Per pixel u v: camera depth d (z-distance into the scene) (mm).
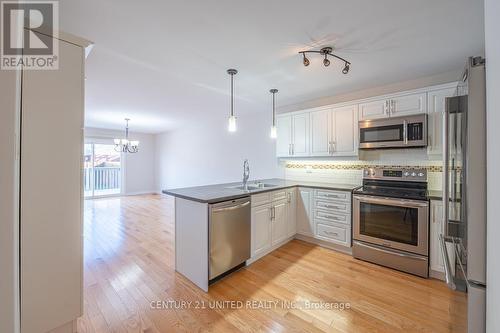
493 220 836
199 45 2025
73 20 1660
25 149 1302
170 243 3184
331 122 3219
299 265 2547
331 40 1938
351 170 3355
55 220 1419
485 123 1000
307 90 3287
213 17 1631
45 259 1387
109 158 7418
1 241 684
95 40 1941
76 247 1507
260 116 4629
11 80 712
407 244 2369
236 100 3838
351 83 2988
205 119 5535
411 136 2559
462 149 1205
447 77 2623
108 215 4801
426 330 1570
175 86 3129
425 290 2059
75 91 1478
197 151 6375
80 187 1519
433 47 2051
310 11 1564
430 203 2258
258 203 2600
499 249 783
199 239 2102
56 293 1432
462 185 1203
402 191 2617
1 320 687
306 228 3197
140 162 7832
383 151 3049
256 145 4719
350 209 2799
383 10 1551
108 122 5836
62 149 1437
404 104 2641
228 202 2221
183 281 2199
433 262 2238
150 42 1977
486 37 895
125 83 3010
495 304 818
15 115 723
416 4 1491
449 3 1477
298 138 3568
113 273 2344
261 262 2615
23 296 1312
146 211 5184
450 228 1390
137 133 7727
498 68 775
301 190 3242
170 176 7441
